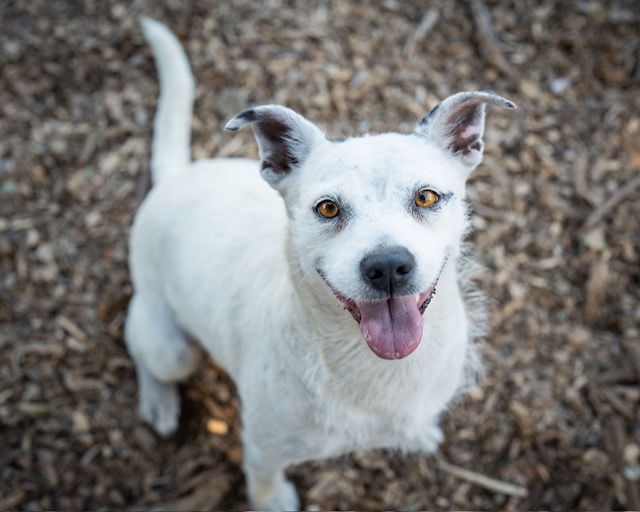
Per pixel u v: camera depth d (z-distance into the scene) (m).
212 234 0.65
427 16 0.98
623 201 0.86
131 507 0.75
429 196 0.52
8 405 0.79
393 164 0.51
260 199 0.65
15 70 0.95
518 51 0.96
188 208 0.68
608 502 0.73
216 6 0.98
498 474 0.75
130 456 0.78
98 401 0.80
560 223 0.86
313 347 0.56
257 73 0.94
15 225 0.87
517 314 0.82
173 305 0.71
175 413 0.79
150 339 0.74
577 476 0.74
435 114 0.54
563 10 0.98
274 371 0.58
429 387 0.58
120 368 0.82
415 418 0.60
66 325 0.83
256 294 0.60
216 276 0.64
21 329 0.83
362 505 0.74
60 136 0.92
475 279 0.83
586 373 0.79
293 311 0.55
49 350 0.82
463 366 0.63
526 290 0.83
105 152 0.91
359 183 0.51
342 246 0.50
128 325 0.77
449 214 0.53
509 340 0.80
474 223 0.85
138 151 0.91
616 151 0.90
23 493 0.75
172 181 0.71
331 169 0.52
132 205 0.88
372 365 0.55
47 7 0.99
